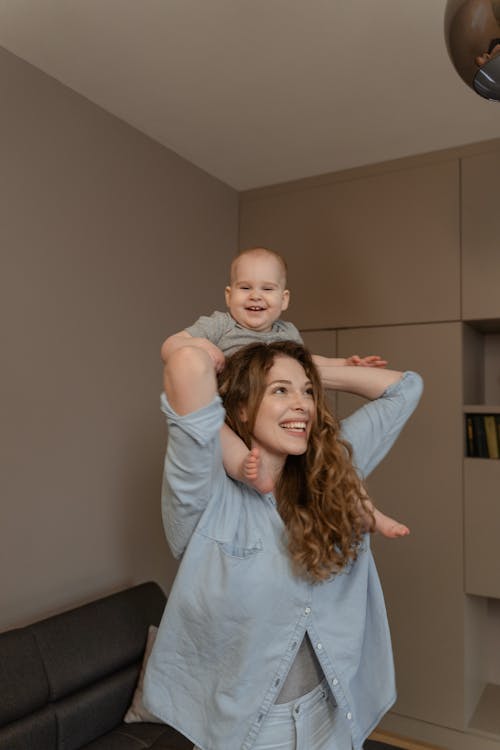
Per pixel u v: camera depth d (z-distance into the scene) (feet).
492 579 8.91
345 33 6.48
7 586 6.88
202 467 2.96
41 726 6.06
